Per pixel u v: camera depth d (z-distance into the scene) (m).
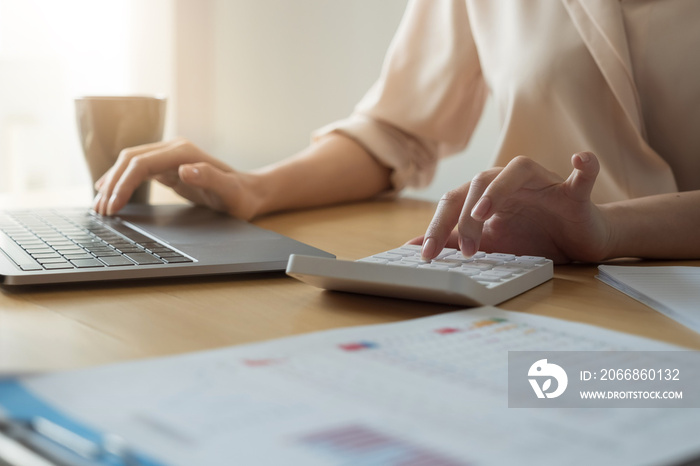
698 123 0.88
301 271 0.49
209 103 2.11
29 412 0.26
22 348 0.38
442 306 0.48
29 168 2.07
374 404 0.27
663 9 0.88
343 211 0.97
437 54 1.11
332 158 1.03
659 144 0.91
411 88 1.12
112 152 0.94
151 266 0.55
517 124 0.95
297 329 0.43
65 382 0.29
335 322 0.44
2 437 0.25
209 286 0.54
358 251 0.70
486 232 0.65
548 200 0.61
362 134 1.08
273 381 0.30
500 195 0.55
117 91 2.13
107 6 2.09
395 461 0.22
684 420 0.27
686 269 0.60
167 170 0.85
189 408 0.26
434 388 0.30
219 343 0.40
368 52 1.76
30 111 2.06
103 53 2.11
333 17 1.82
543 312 0.48
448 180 1.65
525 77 0.94
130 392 0.28
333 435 0.24
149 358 0.35
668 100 0.89
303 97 1.92
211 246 0.63
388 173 1.10
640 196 0.88
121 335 0.41
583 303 0.51
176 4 2.08
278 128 2.00
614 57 0.88
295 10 1.90
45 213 0.80
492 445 0.24
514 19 0.98
